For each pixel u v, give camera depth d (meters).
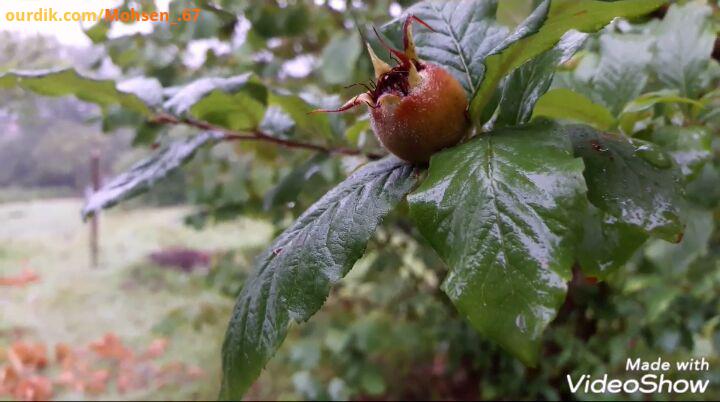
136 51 0.64
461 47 0.23
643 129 0.28
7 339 1.09
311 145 0.37
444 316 0.79
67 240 1.95
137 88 0.33
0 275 1.50
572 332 0.64
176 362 0.98
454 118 0.18
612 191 0.20
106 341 1.03
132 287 1.42
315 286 0.18
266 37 0.62
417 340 0.75
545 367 0.64
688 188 0.33
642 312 0.60
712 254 0.53
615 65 0.28
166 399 0.87
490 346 0.71
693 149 0.25
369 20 0.58
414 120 0.18
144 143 0.53
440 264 0.75
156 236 1.92
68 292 1.39
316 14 0.64
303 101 0.35
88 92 0.32
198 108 0.34
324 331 0.79
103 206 0.31
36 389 0.87
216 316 1.00
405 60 0.18
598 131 0.21
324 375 0.84
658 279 0.53
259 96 0.33
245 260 0.94
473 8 0.23
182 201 2.40
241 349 0.19
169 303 1.28
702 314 0.55
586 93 0.29
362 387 0.82
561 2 0.16
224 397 0.19
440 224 0.15
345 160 0.38
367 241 0.18
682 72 0.29
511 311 0.13
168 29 0.56
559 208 0.14
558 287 0.13
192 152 0.33
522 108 0.20
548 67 0.19
